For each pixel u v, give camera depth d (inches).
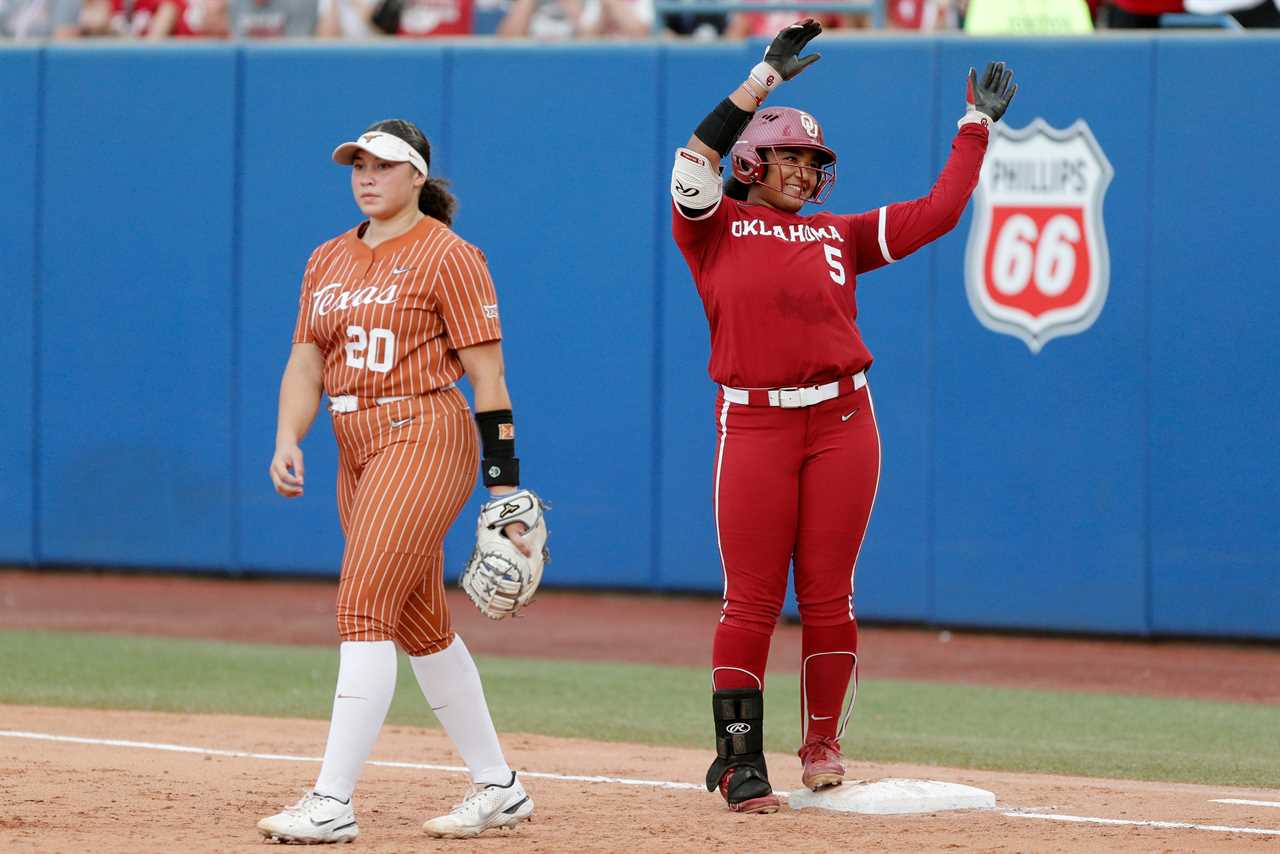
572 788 852.6
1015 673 1503.4
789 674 1472.7
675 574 1868.8
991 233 1715.1
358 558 679.1
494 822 709.3
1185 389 1667.1
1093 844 690.8
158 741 1013.2
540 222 1909.4
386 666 681.0
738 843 685.3
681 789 850.8
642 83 1871.3
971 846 682.2
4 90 2064.5
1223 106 1659.7
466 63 1931.6
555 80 1903.3
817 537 775.7
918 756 1044.5
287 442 717.9
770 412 767.7
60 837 684.1
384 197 700.7
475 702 715.4
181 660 1475.1
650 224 1870.1
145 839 681.6
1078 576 1695.4
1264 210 1649.9
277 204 1985.7
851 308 783.7
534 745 1047.0
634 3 2041.1
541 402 1908.2
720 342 775.7
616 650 1594.5
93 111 2038.6
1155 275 1675.7
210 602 1872.5
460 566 1950.1
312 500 1983.3
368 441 698.2
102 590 1948.8
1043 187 1702.8
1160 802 823.7
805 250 770.2
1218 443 1658.5
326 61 1972.2
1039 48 1705.2
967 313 1722.4
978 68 1722.4
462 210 1935.3
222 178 2000.5
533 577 707.4
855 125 1758.1
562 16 2101.4
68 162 2046.0
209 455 2011.6
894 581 1752.0
